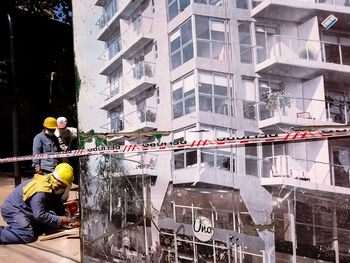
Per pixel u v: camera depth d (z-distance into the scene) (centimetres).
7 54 988
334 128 154
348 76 158
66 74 1146
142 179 210
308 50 162
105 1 233
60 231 386
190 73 180
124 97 220
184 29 183
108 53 233
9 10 992
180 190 193
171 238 199
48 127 457
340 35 160
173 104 190
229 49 175
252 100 170
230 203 177
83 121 255
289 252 164
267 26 169
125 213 221
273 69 167
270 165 167
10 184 750
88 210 247
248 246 173
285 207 165
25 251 316
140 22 207
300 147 161
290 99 164
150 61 202
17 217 349
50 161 461
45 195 347
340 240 154
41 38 1087
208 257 185
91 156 245
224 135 175
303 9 163
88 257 246
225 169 176
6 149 1048
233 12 175
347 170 155
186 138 185
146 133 207
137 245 214
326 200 157
